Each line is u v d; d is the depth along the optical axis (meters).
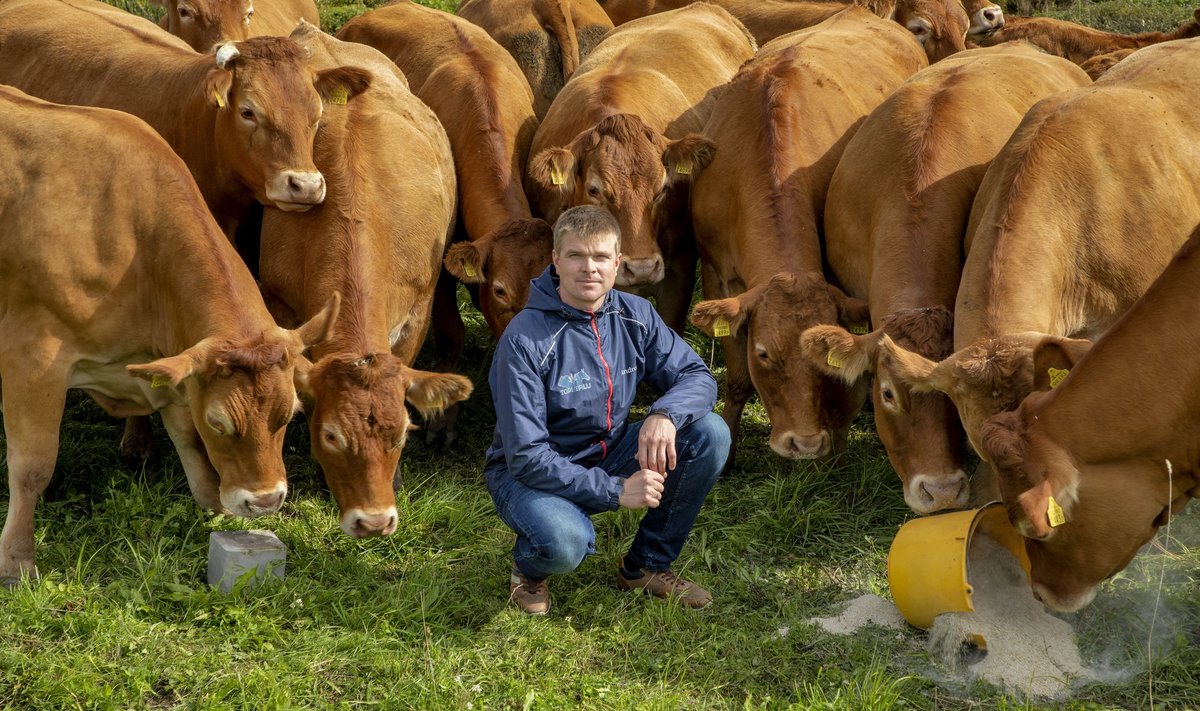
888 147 5.65
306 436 5.89
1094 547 4.04
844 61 6.89
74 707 3.74
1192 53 5.60
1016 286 4.66
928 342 4.80
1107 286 4.96
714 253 6.26
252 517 4.64
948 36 8.76
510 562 4.82
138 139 4.79
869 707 3.86
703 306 5.35
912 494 4.69
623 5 10.21
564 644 4.26
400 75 7.02
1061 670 4.08
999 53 6.84
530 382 4.18
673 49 7.36
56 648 4.04
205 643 4.14
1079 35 9.15
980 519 4.36
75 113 4.81
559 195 6.39
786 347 5.25
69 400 6.20
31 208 4.60
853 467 5.65
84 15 6.71
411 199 5.71
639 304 4.40
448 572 4.77
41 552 4.74
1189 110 5.34
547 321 4.23
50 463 4.67
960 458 4.74
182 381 4.57
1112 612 4.42
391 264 5.52
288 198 5.39
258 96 5.39
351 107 5.91
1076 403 3.93
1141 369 3.89
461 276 5.71
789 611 4.50
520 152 6.71
